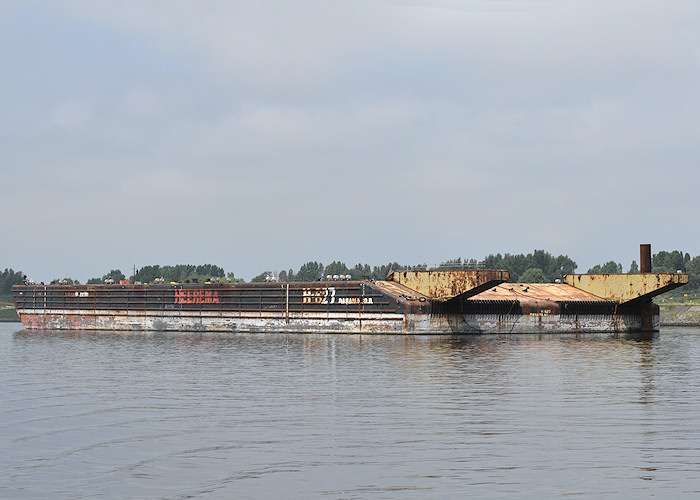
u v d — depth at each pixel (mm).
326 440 42344
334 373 74688
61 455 39625
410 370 77250
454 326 146375
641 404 53750
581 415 49281
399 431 44500
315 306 150250
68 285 184000
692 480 34281
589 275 176375
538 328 158500
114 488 34000
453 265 152875
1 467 37438
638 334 161625
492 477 35000
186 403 55344
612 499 31906
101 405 54719
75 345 121312
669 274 165875
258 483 34500
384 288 145375
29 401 56875
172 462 38031
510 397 57469
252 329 157625
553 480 34438
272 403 55031
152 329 171000
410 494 32781
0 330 199875
